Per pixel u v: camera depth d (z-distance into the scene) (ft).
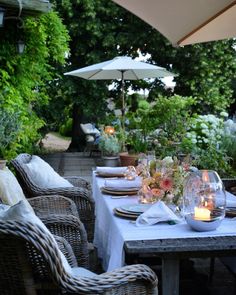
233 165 16.81
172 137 17.04
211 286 9.97
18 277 4.96
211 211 6.59
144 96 41.16
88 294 4.92
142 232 6.57
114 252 7.00
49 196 9.82
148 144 15.76
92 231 11.04
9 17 18.24
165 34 12.32
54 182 11.40
